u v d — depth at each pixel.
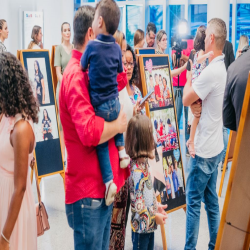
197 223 3.29
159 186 3.46
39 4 9.82
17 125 2.12
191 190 3.28
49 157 4.80
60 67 5.43
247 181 1.77
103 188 2.13
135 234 2.87
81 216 2.12
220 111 3.14
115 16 1.98
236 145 1.66
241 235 1.83
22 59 4.58
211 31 3.15
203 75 3.09
